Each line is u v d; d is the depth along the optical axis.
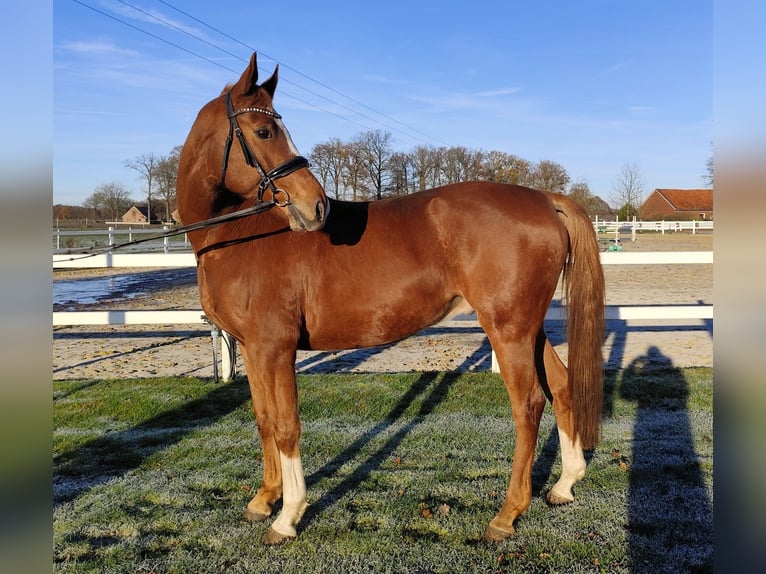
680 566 2.72
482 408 5.09
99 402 5.40
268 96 3.12
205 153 3.20
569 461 3.38
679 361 6.77
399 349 7.99
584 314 3.26
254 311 3.06
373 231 3.16
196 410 5.21
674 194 62.94
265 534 3.06
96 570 2.81
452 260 3.10
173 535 3.14
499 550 2.91
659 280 16.31
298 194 2.94
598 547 2.90
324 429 4.63
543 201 3.19
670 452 4.04
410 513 3.28
